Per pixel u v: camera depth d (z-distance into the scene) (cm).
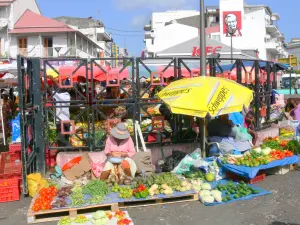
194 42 2780
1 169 830
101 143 902
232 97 746
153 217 620
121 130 777
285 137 1170
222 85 768
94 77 933
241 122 995
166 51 2725
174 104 717
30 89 823
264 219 603
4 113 1346
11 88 1628
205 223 593
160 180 715
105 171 746
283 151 923
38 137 864
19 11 4422
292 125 1258
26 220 622
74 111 1079
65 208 618
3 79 1320
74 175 777
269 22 6762
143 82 1416
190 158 845
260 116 1204
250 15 5878
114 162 752
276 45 6141
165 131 962
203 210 650
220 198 684
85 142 910
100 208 654
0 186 711
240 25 4450
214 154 896
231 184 752
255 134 1050
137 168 823
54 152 905
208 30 5719
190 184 716
